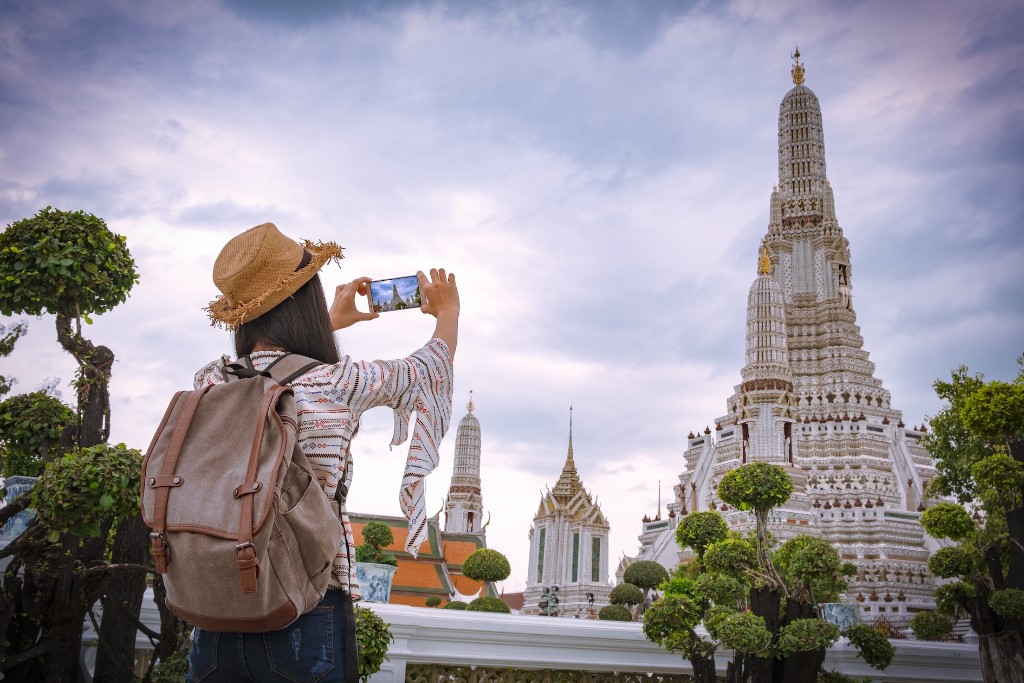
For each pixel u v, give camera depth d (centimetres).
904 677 1493
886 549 6369
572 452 7125
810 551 1246
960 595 1477
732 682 1231
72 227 891
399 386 334
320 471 301
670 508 7756
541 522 6775
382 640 926
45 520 712
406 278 404
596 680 1227
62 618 801
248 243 342
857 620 1592
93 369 893
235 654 278
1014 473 1407
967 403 1559
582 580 6247
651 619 1181
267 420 280
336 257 354
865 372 8175
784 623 1259
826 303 8512
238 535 255
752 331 7900
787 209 9125
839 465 7400
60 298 892
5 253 865
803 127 9400
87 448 739
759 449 6969
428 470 336
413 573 5062
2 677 793
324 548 276
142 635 1023
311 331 344
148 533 905
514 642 1163
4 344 1034
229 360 331
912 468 7538
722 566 1309
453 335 376
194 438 280
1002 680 1373
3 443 1036
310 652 283
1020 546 1412
